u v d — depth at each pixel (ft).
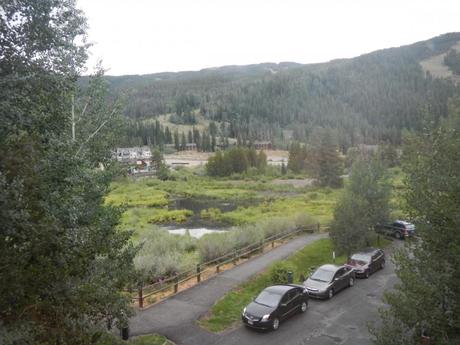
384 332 37.04
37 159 21.91
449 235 34.45
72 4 29.14
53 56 28.12
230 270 79.51
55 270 22.67
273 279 72.90
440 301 34.71
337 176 274.16
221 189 298.56
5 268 20.29
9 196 19.45
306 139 625.41
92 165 39.91
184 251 98.43
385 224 107.96
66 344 23.89
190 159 533.96
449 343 32.58
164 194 264.72
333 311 62.95
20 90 24.41
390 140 536.01
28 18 25.00
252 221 163.32
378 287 76.43
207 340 49.93
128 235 36.96
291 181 333.42
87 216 29.32
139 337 48.98
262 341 50.88
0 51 24.16
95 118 44.50
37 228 20.85
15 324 20.93
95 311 28.86
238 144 587.27
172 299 62.75
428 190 37.65
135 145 556.92
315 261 93.97
